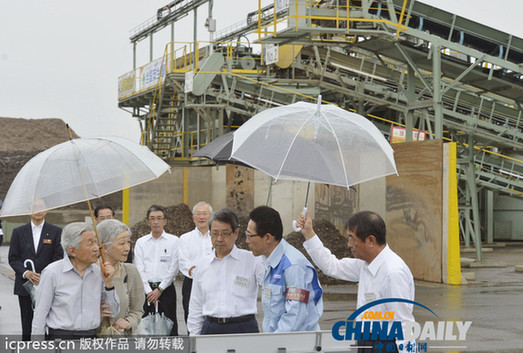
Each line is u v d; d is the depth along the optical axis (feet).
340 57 80.79
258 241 16.11
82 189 16.22
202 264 18.40
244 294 18.04
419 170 54.24
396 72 79.36
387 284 14.06
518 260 73.67
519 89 66.18
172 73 85.71
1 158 215.51
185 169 84.53
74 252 16.15
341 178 15.93
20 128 349.00
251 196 78.59
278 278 15.94
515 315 36.76
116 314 17.08
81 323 16.39
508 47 61.05
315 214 69.21
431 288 48.83
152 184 81.97
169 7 102.68
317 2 63.26
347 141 16.29
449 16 60.90
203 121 104.32
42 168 16.39
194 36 95.55
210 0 89.30
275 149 16.21
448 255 51.21
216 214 18.03
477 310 38.52
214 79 83.56
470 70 60.90
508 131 73.97
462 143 76.18
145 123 121.90
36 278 25.86
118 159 16.85
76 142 16.87
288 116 16.55
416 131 88.43
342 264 16.19
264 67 82.74
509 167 88.07
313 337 14.67
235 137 16.79
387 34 57.72
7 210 16.16
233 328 17.87
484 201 103.60
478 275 58.34
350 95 76.33
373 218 14.35
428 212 53.21
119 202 168.55
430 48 59.06
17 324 34.96
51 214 140.15
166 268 27.35
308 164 15.98
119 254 17.85
